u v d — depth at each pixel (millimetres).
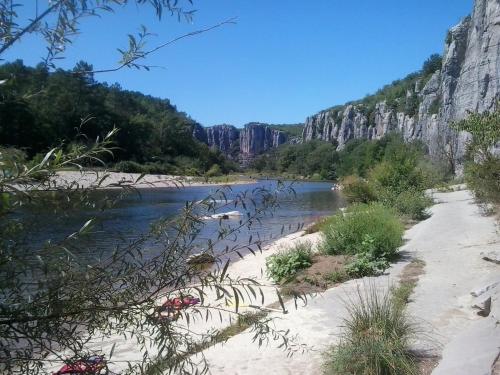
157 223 2064
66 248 1706
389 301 5688
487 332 5094
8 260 1663
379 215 12281
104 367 2006
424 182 23953
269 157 161625
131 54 1814
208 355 5340
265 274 9977
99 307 1884
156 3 1717
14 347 1811
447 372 4273
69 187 1756
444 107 73812
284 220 24531
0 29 1587
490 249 10109
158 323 1985
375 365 4445
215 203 2197
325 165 129250
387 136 113125
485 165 14906
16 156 1613
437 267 8961
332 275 8727
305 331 6004
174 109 133375
